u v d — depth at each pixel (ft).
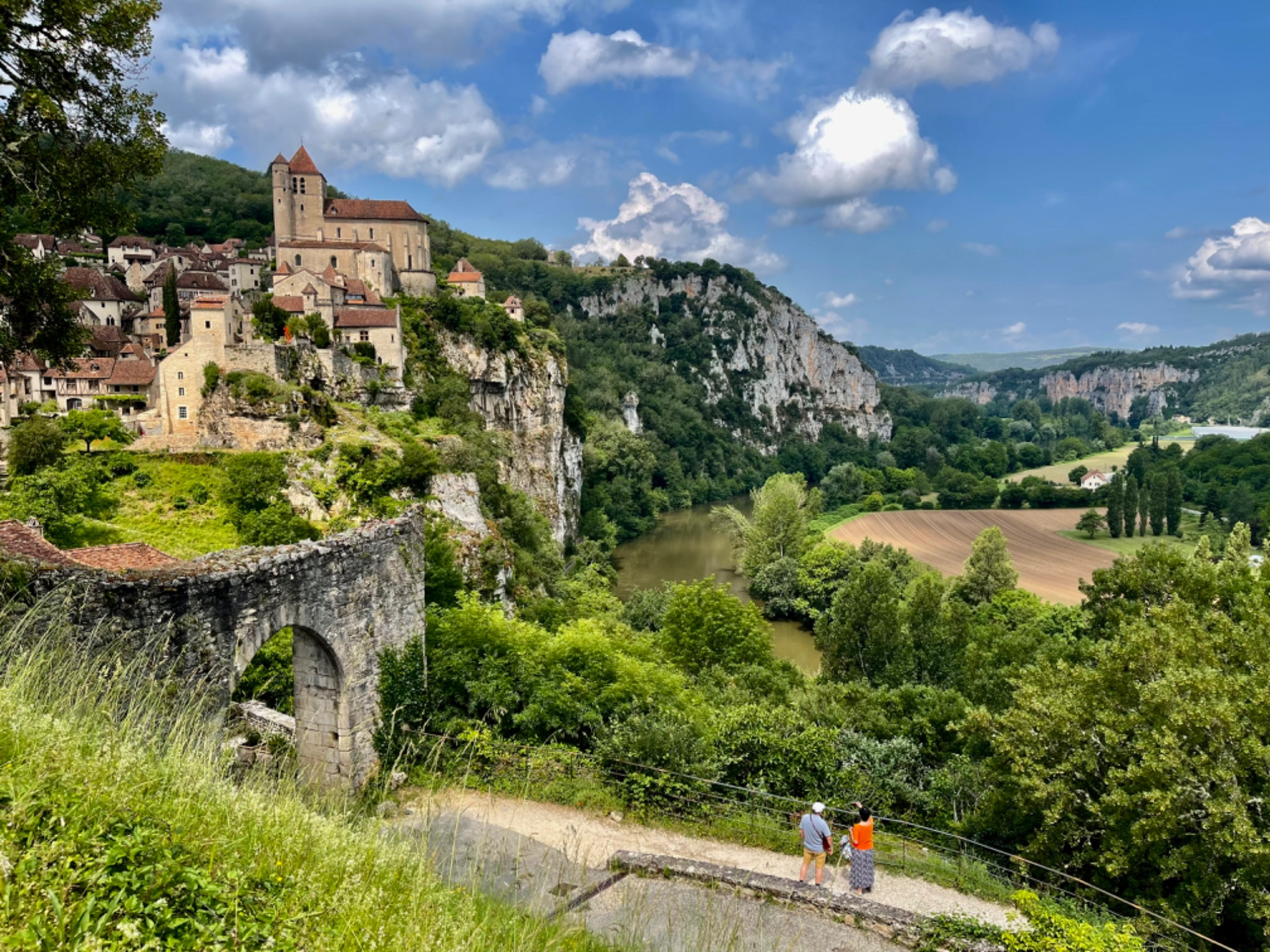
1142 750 53.93
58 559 55.83
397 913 21.47
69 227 53.01
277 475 155.12
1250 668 61.31
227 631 44.62
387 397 231.30
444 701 65.77
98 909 16.49
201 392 174.91
